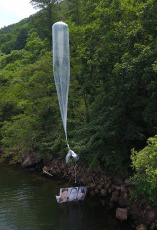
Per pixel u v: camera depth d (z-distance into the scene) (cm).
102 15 888
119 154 912
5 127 1627
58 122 1431
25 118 1460
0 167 1587
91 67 907
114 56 894
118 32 864
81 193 915
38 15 2180
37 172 1421
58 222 754
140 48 734
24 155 1639
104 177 979
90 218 765
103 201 884
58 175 1285
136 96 920
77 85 1303
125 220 724
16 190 1091
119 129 910
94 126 937
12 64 3425
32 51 3503
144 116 877
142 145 939
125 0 877
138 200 757
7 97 1955
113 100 938
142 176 608
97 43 1005
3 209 875
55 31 611
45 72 1510
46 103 1408
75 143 978
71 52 1314
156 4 751
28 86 1706
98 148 965
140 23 805
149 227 647
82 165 1177
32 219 784
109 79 927
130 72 704
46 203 922
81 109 1338
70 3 2191
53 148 1267
